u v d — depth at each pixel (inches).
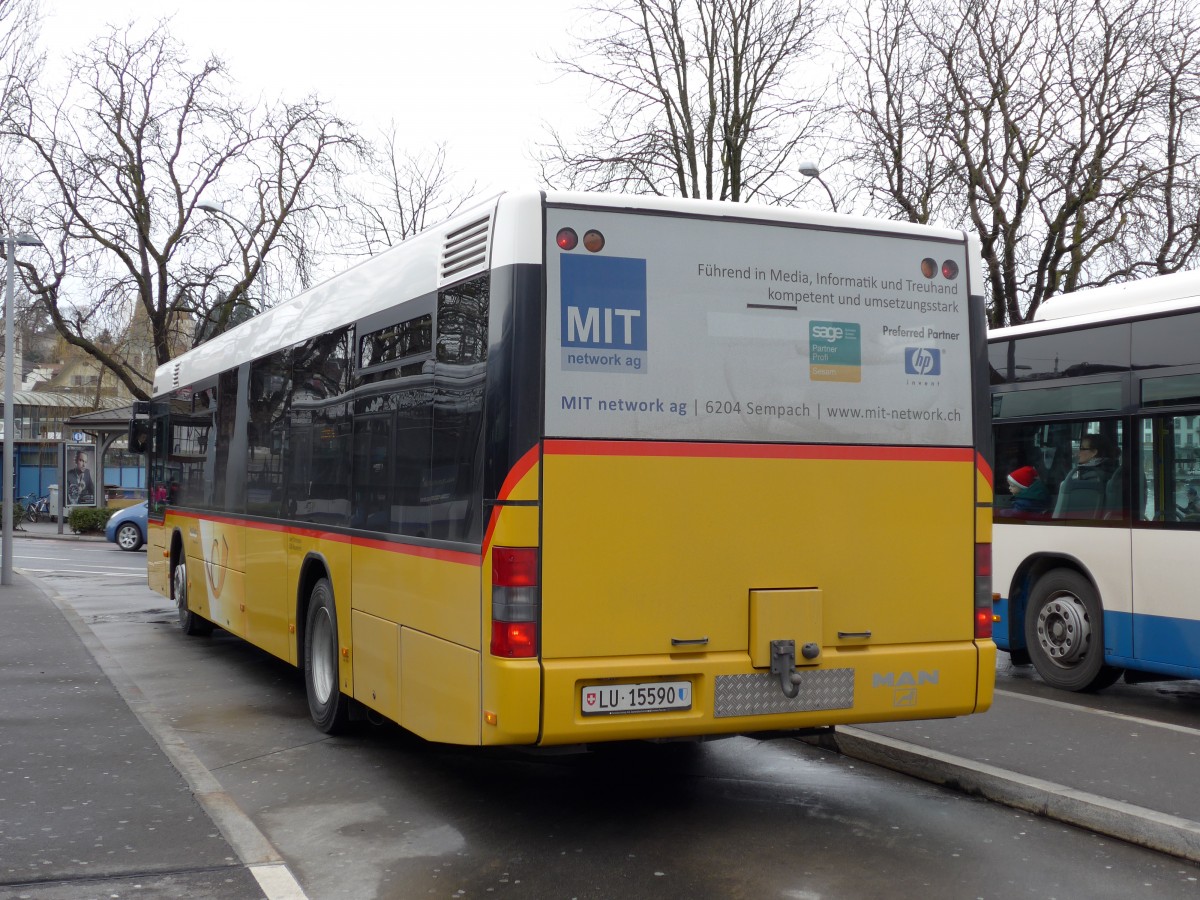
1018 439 399.5
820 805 247.6
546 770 280.4
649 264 219.6
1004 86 880.3
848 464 231.3
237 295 1230.3
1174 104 838.5
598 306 215.3
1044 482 388.5
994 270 893.8
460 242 234.4
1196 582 335.9
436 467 236.2
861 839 223.9
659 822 235.9
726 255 224.8
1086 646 376.2
